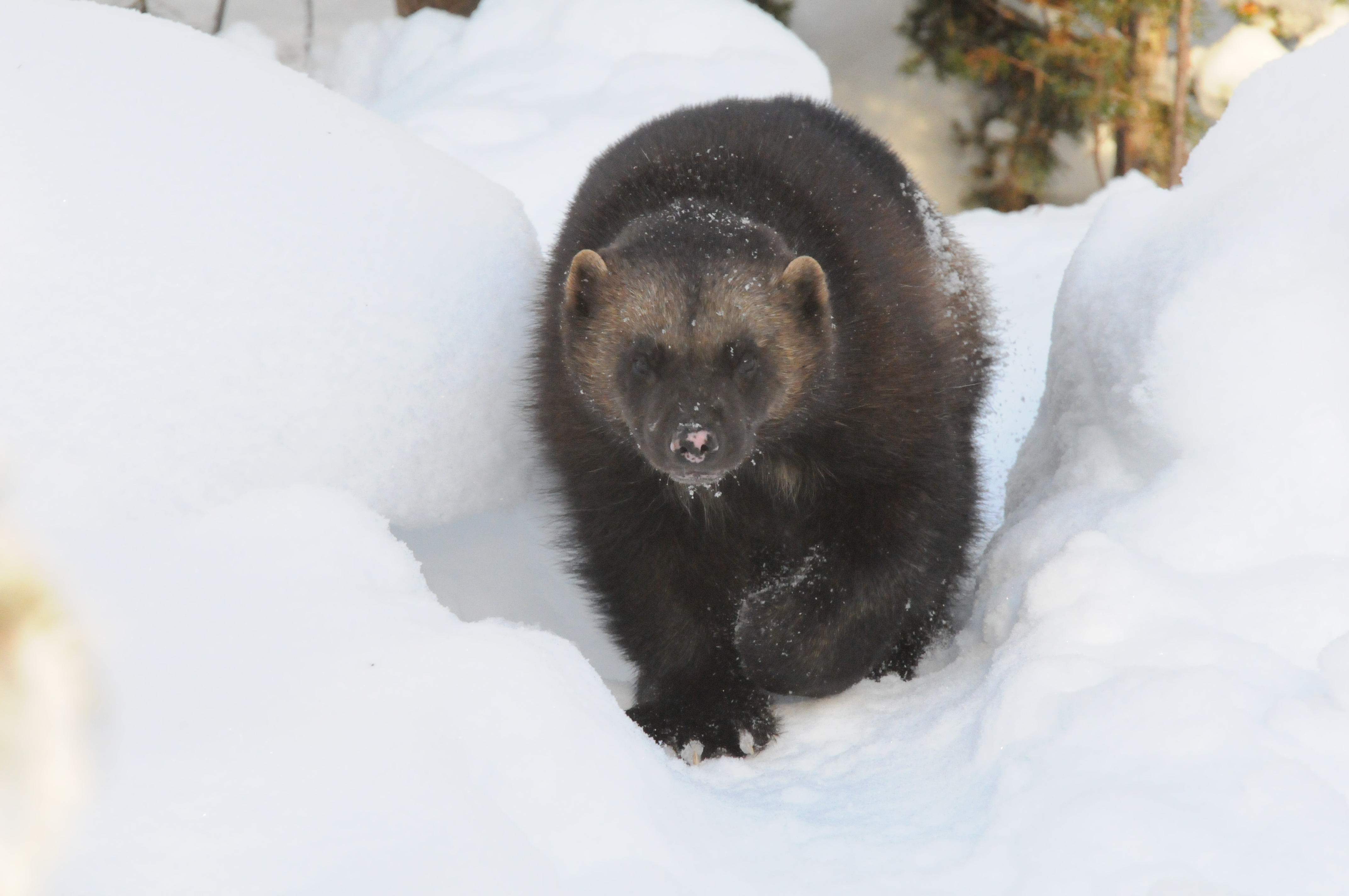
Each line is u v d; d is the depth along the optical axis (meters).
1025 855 3.73
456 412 6.30
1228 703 4.18
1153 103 18.98
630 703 6.72
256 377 5.52
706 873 3.65
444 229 6.43
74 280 5.16
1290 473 5.24
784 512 6.67
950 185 21.14
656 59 12.19
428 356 6.14
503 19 13.48
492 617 6.98
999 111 21.02
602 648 7.23
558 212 10.32
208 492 5.39
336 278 5.83
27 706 2.93
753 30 12.80
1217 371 5.44
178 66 5.90
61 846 2.91
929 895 3.66
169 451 5.29
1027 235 12.82
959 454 6.80
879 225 6.59
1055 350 7.19
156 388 5.27
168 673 3.97
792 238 6.28
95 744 3.14
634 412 5.88
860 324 6.15
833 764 5.16
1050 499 6.41
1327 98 6.01
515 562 7.28
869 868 3.86
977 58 19.98
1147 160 19.27
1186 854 3.59
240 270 5.53
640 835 3.58
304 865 3.12
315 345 5.70
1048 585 5.23
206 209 5.54
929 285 6.68
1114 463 6.18
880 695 6.18
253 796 3.29
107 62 5.69
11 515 4.39
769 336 5.85
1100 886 3.52
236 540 4.95
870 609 6.29
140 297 5.27
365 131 6.43
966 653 6.26
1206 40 19.56
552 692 3.98
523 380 6.68
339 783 3.40
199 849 3.09
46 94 5.42
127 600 4.38
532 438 6.64
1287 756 3.98
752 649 6.35
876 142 7.68
